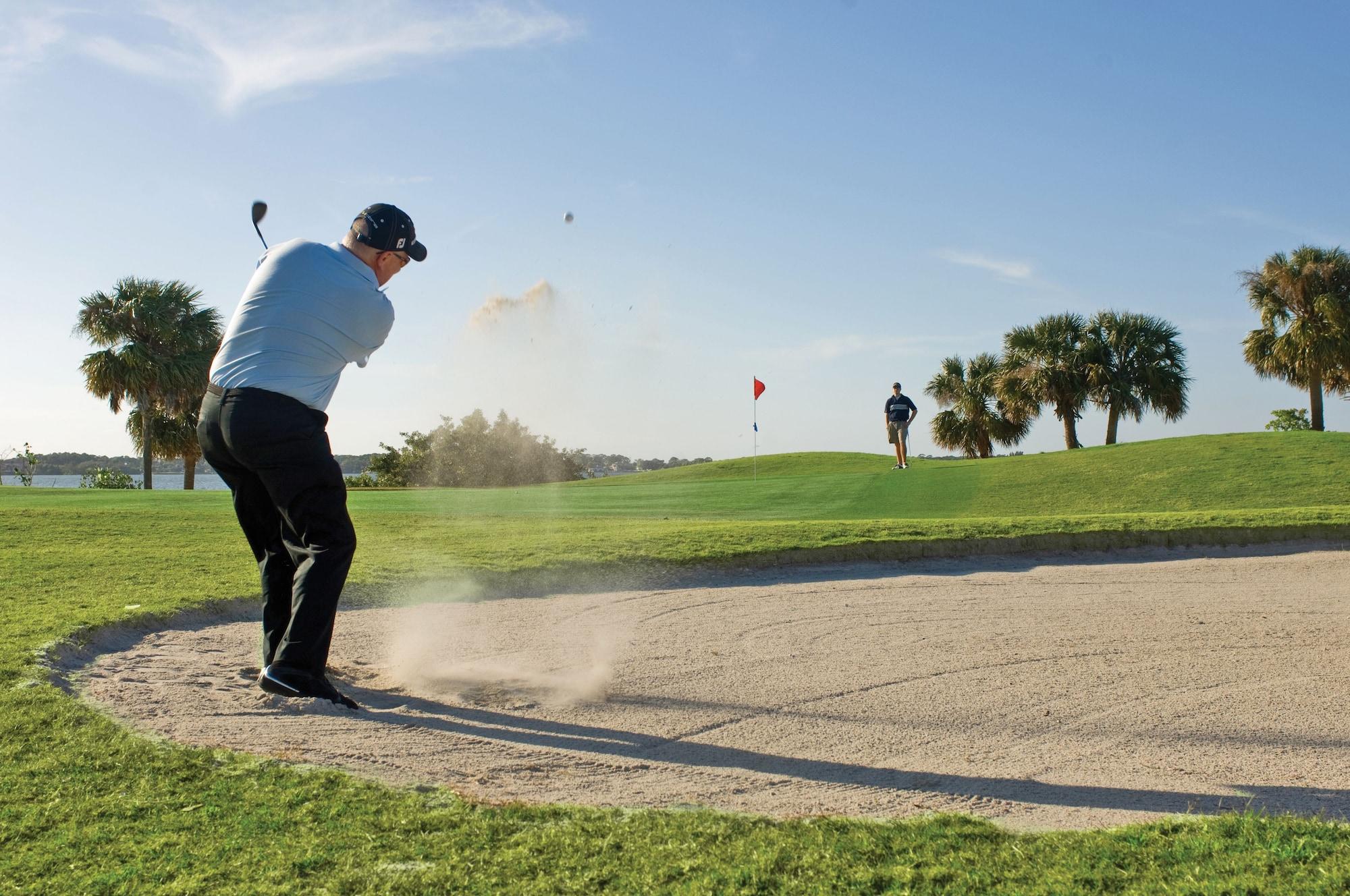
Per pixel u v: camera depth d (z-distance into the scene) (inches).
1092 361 1504.7
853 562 373.4
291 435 166.9
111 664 202.2
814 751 157.1
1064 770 147.8
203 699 171.5
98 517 495.5
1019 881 95.1
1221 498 594.9
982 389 1713.8
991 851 103.9
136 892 91.4
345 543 176.4
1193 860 100.0
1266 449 748.0
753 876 95.8
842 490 711.7
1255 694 192.9
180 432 1485.0
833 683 203.3
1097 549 393.4
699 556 358.9
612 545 381.1
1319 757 154.0
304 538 174.4
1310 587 320.5
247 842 103.4
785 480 848.9
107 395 1387.8
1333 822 113.3
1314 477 634.2
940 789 137.6
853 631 258.8
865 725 172.9
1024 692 195.9
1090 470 723.4
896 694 194.7
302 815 111.6
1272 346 1451.8
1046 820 123.4
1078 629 259.0
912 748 159.2
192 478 1541.6
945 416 1774.1
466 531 457.1
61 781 121.6
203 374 1423.5
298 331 167.5
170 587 291.0
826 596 311.7
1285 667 214.8
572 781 137.2
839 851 103.2
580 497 708.0
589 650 236.2
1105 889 92.9
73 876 94.6
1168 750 158.6
